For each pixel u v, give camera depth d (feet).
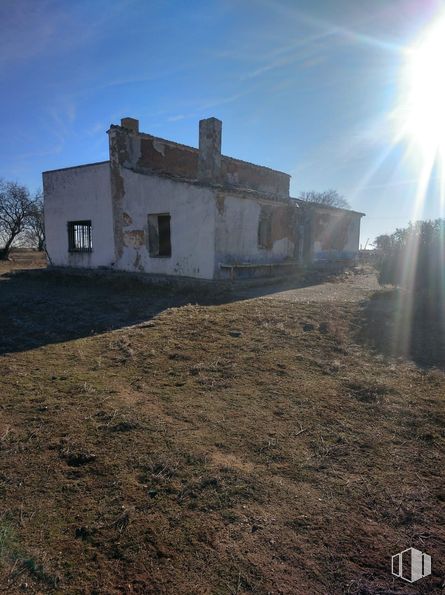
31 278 48.57
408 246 30.83
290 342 19.38
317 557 6.91
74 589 6.19
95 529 7.40
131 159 45.73
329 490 8.71
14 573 6.45
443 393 13.83
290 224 51.60
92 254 49.16
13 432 10.89
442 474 9.41
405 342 19.62
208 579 6.40
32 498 8.27
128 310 28.55
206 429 11.16
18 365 16.66
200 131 44.73
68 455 9.79
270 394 13.56
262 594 6.15
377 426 11.57
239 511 7.96
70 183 50.52
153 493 8.43
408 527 7.72
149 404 12.71
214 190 37.47
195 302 31.09
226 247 39.50
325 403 12.91
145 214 42.96
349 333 21.24
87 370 16.01
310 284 41.75
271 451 10.14
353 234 69.31
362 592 6.26
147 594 6.12
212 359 17.03
